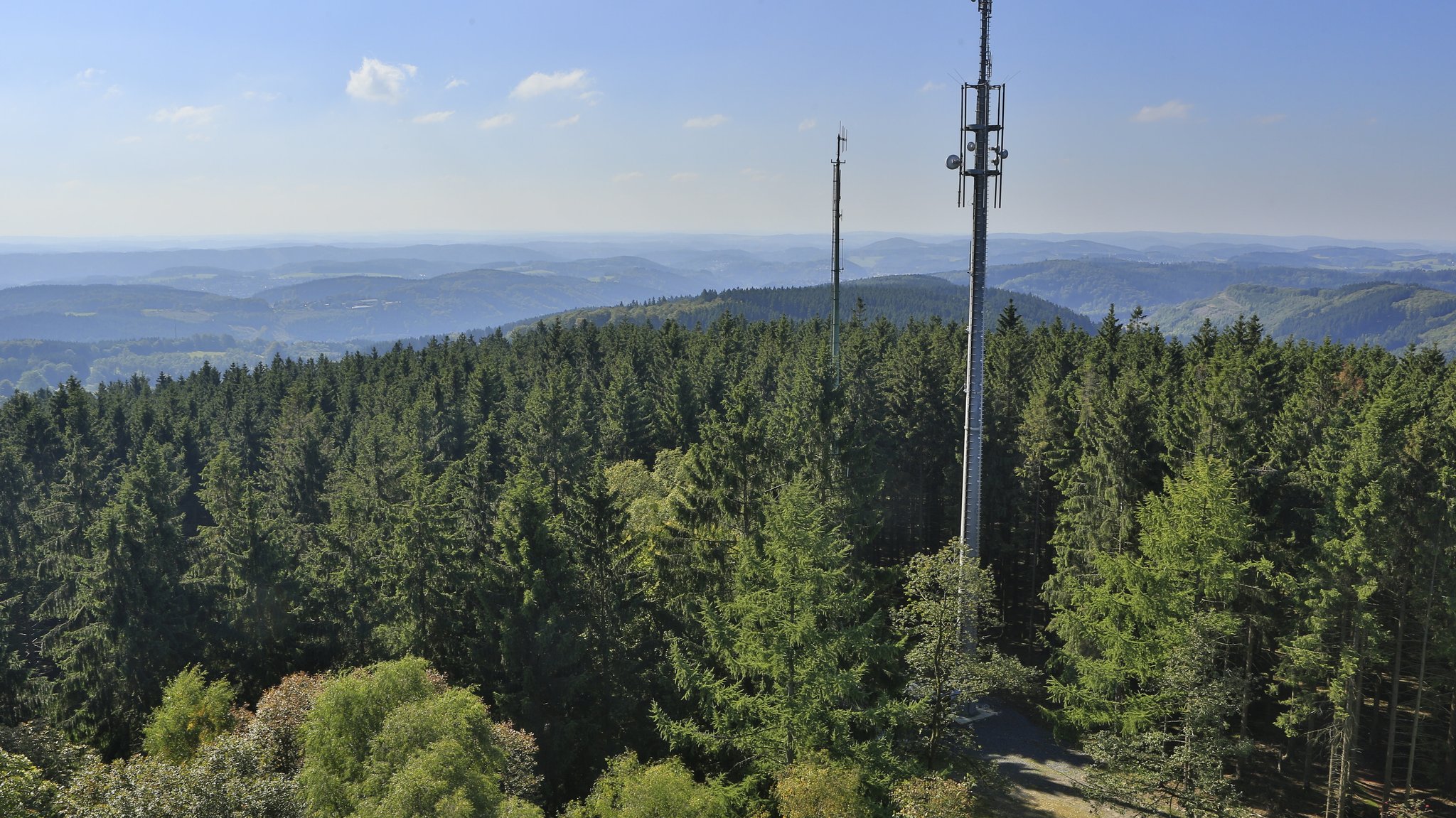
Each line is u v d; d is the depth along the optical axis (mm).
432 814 22453
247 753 25344
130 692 43656
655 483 58188
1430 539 34594
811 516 31125
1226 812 30609
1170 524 36250
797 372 77062
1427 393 64312
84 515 59875
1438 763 41531
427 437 81750
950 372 75000
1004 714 47562
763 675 32031
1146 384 62125
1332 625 34906
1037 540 58250
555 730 36312
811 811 25719
